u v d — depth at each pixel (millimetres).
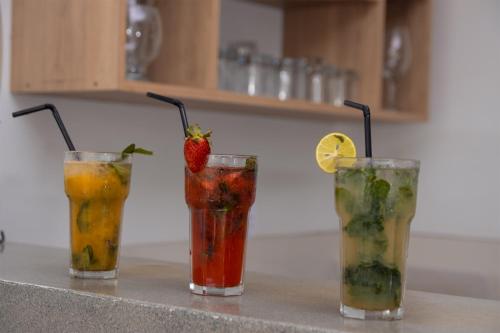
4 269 1790
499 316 1363
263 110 2906
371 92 3041
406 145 3484
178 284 1631
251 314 1330
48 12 2328
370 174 1305
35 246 2264
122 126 2738
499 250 3043
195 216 1523
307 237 3174
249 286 1640
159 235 2877
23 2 2389
